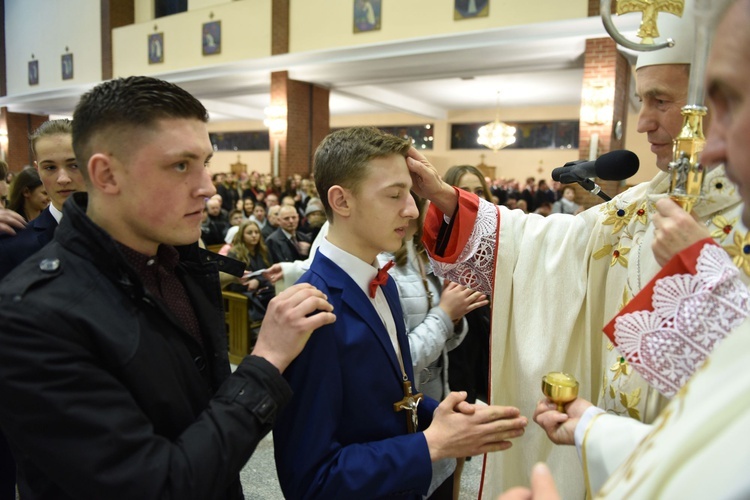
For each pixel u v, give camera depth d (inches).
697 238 28.4
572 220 46.7
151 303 31.8
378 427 38.8
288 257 177.8
